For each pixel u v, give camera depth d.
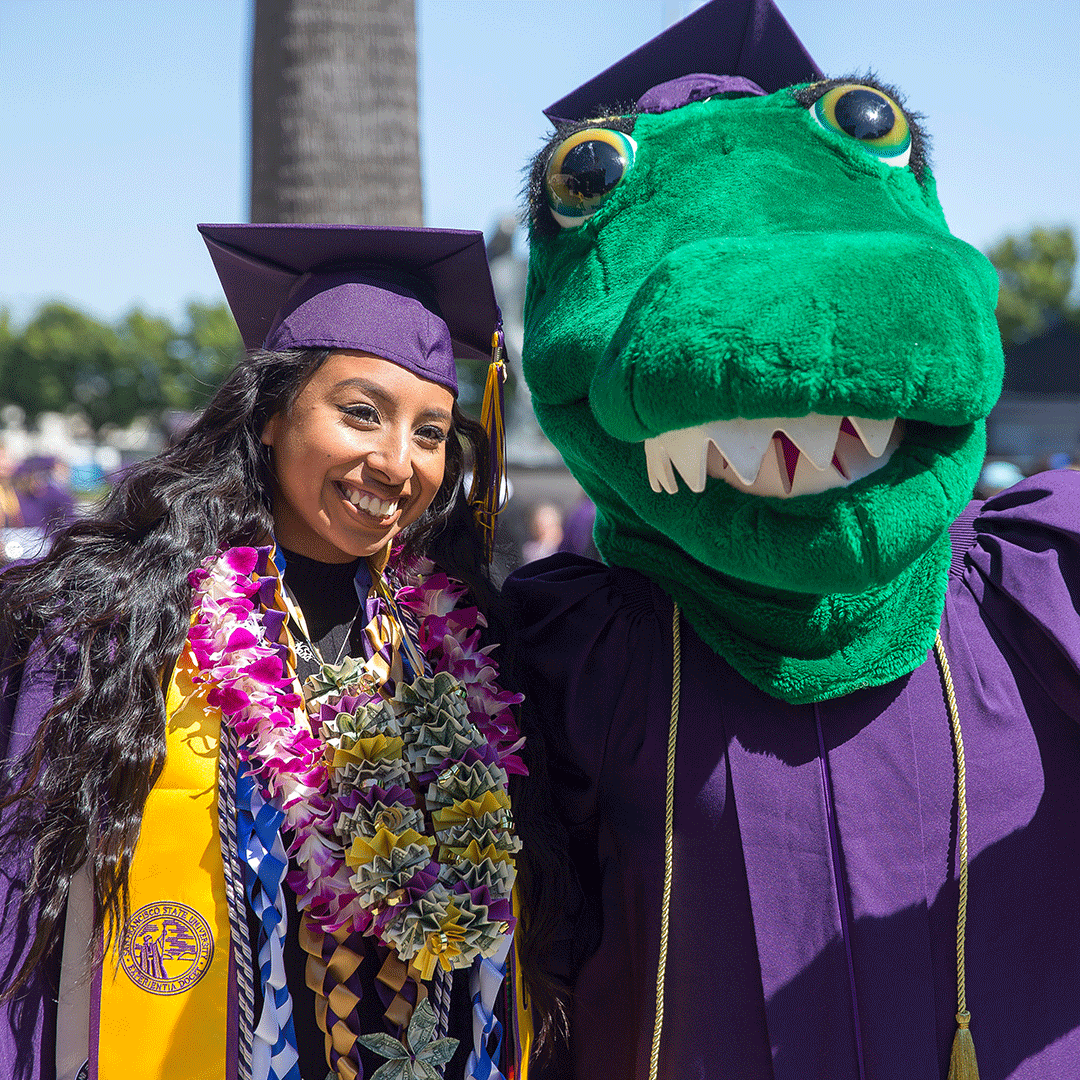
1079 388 25.52
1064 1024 1.71
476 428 2.07
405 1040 1.68
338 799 1.69
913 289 1.46
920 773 1.72
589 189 1.81
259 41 4.14
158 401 57.25
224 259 1.96
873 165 1.75
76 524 1.81
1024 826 1.71
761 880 1.70
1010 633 1.79
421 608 1.93
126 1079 1.60
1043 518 1.85
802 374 1.41
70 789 1.60
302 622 1.82
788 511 1.55
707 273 1.51
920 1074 1.64
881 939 1.66
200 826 1.65
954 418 1.51
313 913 1.67
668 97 1.93
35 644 1.68
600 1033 1.86
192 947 1.62
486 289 2.03
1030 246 34.56
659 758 1.79
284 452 1.79
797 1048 1.66
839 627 1.70
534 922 1.83
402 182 4.15
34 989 1.61
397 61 4.13
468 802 1.72
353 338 1.78
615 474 1.75
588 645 1.84
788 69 2.01
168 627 1.69
